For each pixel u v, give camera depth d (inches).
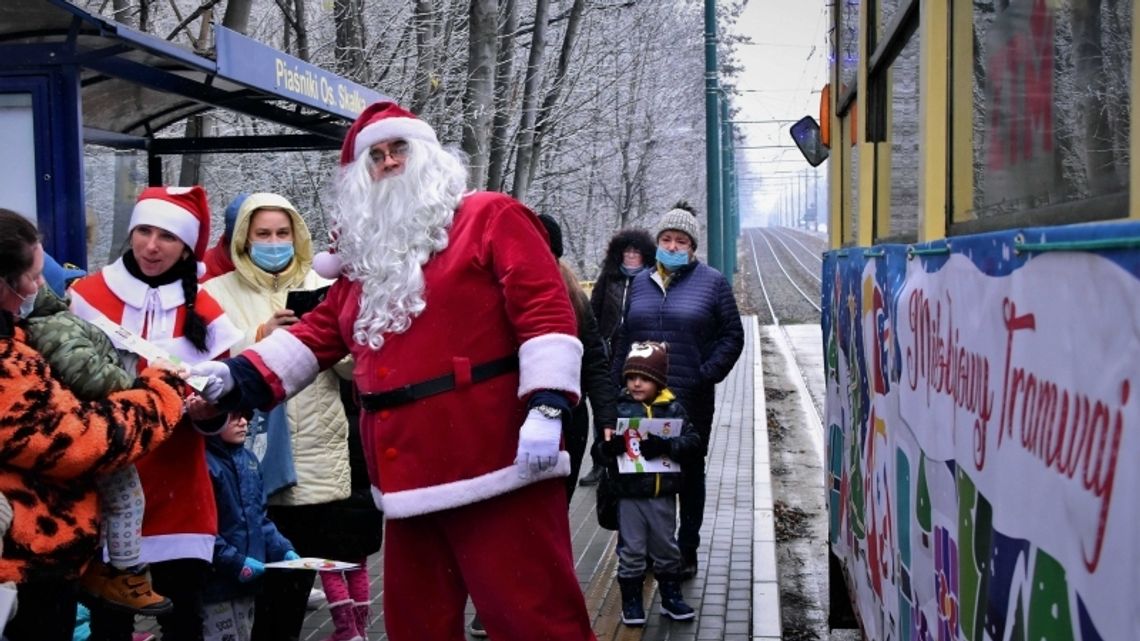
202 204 176.6
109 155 300.4
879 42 189.9
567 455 147.2
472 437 143.1
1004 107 106.6
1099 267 68.2
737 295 1787.6
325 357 156.8
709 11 986.1
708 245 1013.2
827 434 255.4
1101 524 68.2
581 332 240.7
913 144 151.6
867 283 182.1
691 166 1546.5
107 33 214.5
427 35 587.8
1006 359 90.1
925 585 127.9
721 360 279.1
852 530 206.2
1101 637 68.5
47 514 134.1
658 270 286.4
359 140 151.1
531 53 677.9
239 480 190.7
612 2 927.7
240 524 188.7
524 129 681.0
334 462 208.8
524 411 145.8
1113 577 66.3
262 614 206.2
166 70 272.5
